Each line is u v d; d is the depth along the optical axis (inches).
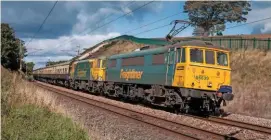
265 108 847.1
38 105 576.1
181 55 725.3
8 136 384.5
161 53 800.9
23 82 946.1
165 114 708.7
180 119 650.2
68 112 604.7
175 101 740.7
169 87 775.1
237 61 1482.5
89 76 1421.0
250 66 1381.6
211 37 2011.6
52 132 415.2
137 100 999.0
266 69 1304.1
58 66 2230.6
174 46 749.9
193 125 597.9
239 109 880.3
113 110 750.5
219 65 733.9
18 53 2297.0
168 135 493.0
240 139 454.9
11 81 788.6
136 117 663.8
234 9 2726.4
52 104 607.2
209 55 727.1
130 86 992.9
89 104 865.5
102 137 454.0
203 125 589.9
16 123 434.9
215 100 720.3
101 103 918.4
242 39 1697.8
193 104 786.8
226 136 470.9
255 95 1012.5
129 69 984.3
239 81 1283.2
